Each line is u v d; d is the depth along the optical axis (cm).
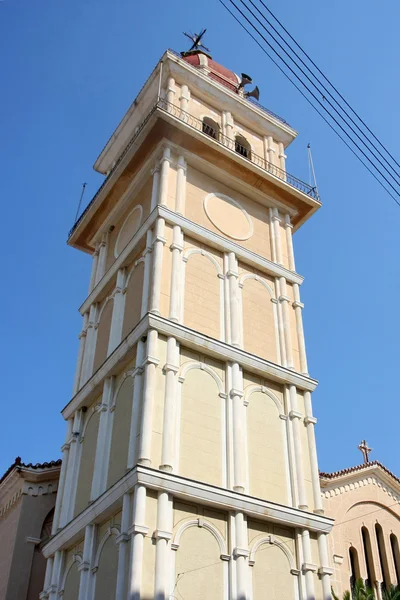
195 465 2177
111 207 3228
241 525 2116
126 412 2317
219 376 2444
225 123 3347
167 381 2245
